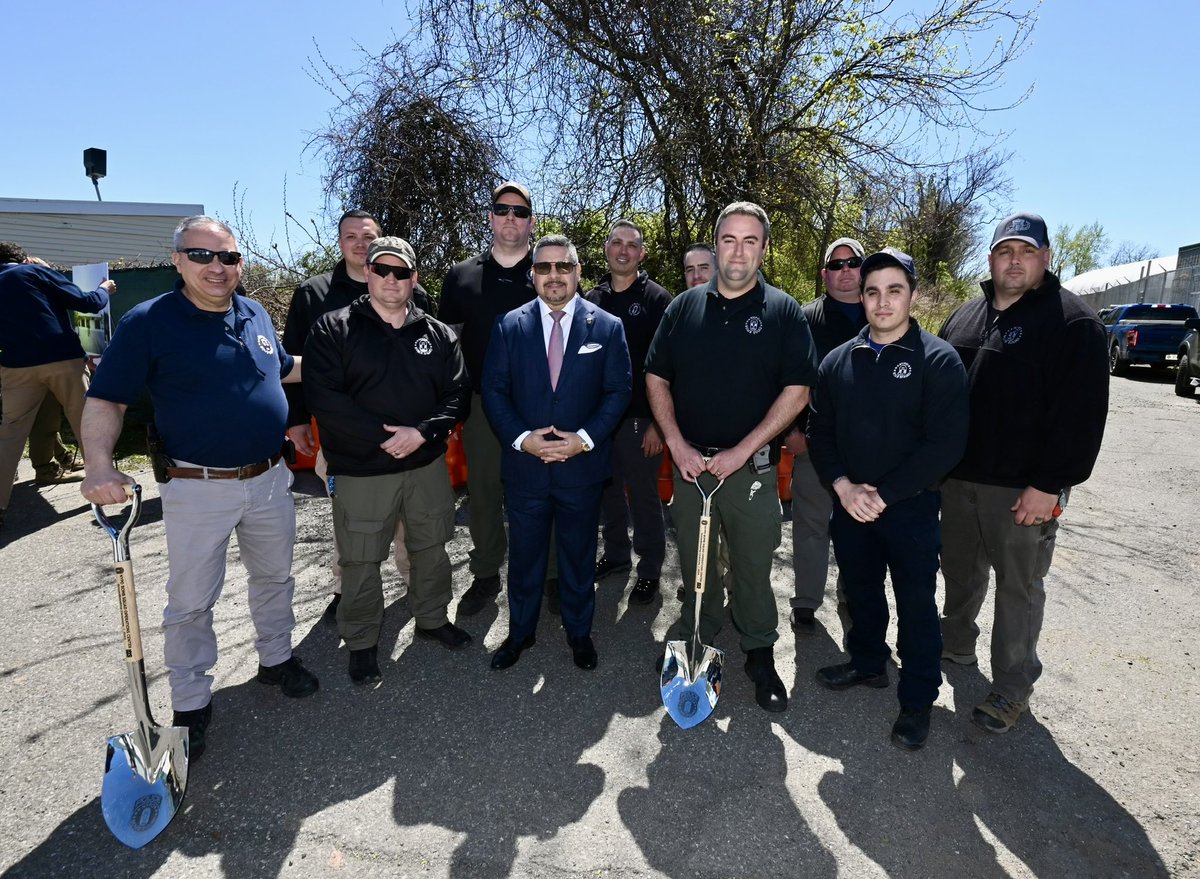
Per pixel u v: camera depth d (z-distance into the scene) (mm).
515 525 2973
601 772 2389
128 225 14242
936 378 2406
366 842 2070
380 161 6801
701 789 2309
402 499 2963
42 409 5426
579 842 2074
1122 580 4020
